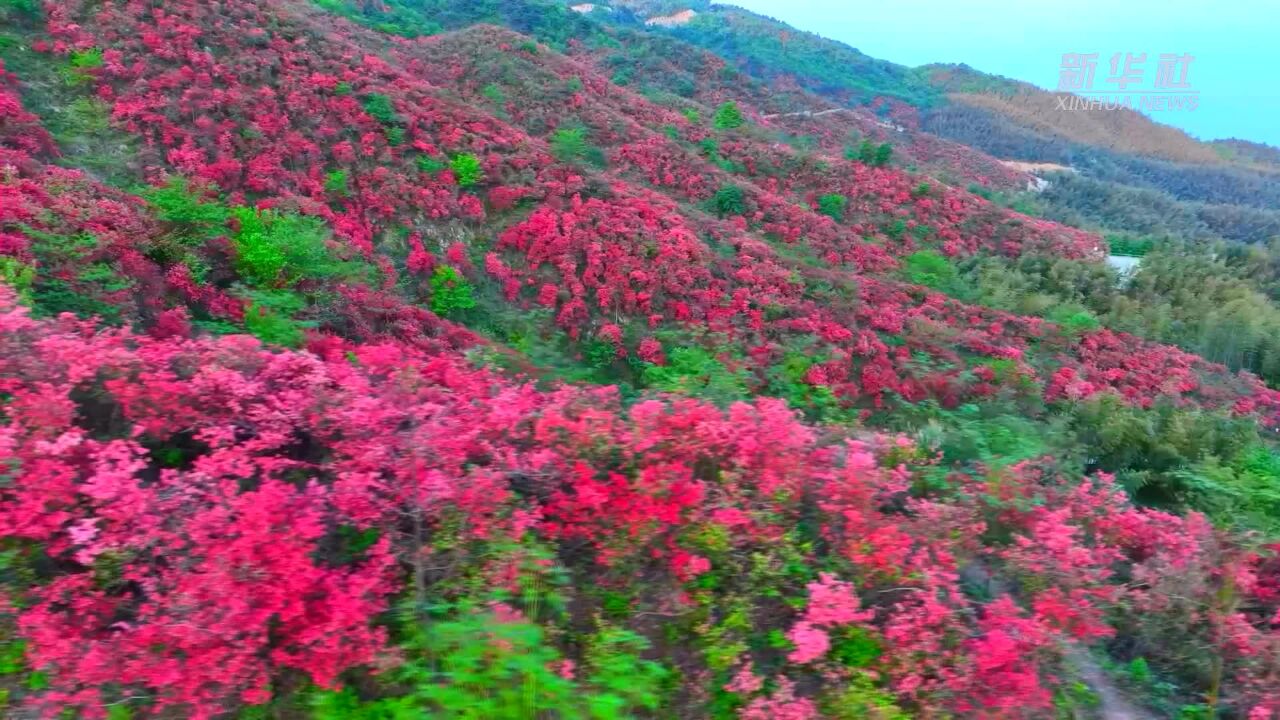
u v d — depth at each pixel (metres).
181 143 15.88
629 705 3.10
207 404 4.27
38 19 17.31
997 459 5.64
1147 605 4.22
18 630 2.92
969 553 4.41
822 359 15.26
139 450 3.43
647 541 3.80
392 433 4.01
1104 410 13.11
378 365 5.45
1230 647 4.06
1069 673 3.91
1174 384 19.83
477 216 18.64
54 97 15.63
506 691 2.72
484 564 3.43
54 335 4.38
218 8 20.88
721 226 24.11
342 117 19.22
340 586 3.12
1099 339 22.80
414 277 16.19
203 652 2.74
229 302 9.77
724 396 7.15
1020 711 3.33
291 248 11.50
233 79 18.45
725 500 3.99
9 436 3.28
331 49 22.75
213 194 14.64
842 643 3.60
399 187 17.91
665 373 9.09
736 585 3.89
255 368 4.83
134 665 2.69
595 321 16.52
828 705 3.36
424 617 3.24
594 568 3.91
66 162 13.89
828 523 4.28
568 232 18.67
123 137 15.27
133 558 3.07
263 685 2.82
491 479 3.64
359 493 3.43
